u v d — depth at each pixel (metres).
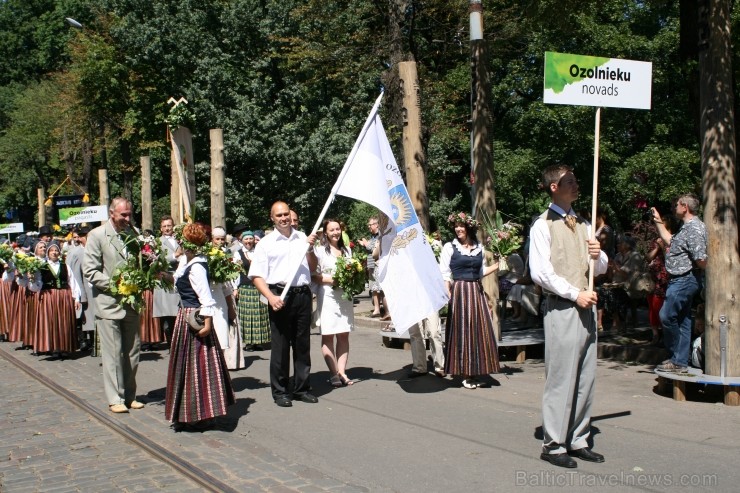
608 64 5.92
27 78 46.72
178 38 22.94
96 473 5.02
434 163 19.98
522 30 17.47
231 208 21.75
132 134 29.09
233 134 21.00
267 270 6.82
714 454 4.95
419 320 7.16
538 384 7.50
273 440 5.64
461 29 18.91
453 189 24.53
